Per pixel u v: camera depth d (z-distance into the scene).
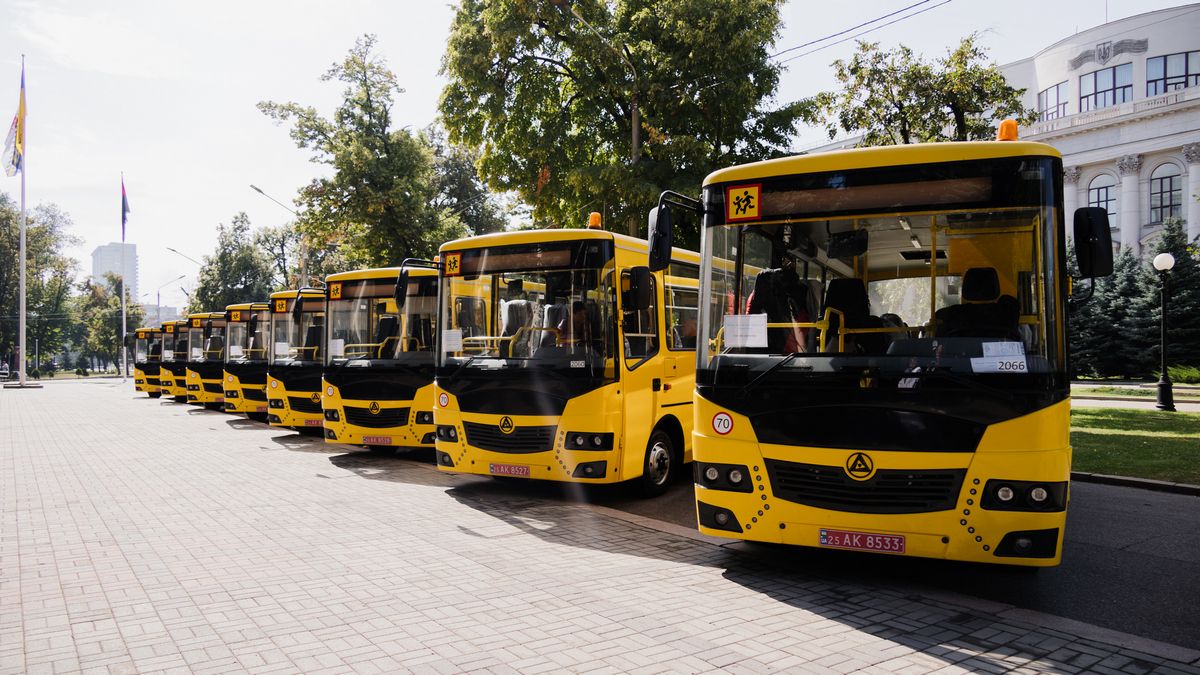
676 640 4.85
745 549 7.20
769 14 19.52
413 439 12.05
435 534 7.76
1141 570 6.61
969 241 5.58
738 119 20.06
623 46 20.36
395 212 29.11
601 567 6.57
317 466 12.35
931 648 4.73
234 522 8.29
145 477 11.27
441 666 4.43
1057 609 5.62
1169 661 4.55
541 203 22.30
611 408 8.84
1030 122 19.02
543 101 21.59
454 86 22.22
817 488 5.60
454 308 9.73
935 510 5.28
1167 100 51.00
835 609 5.48
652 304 9.86
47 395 38.19
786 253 6.06
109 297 98.56
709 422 6.06
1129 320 39.47
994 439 5.18
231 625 5.12
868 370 5.50
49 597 5.73
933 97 18.70
